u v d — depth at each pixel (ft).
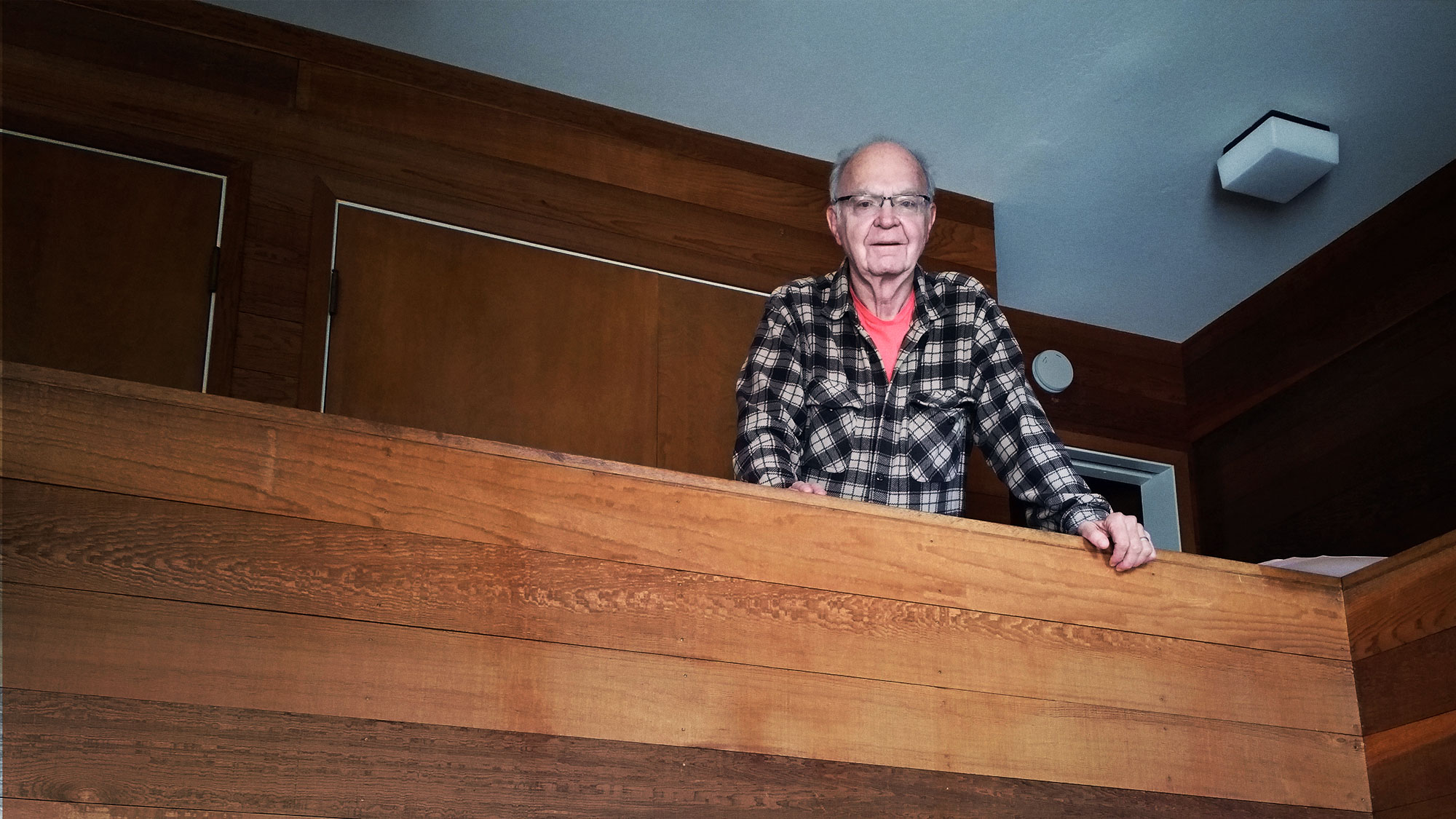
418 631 4.67
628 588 5.03
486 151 10.08
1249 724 5.83
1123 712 5.62
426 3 9.62
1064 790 5.37
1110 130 11.04
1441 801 5.61
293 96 9.52
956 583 5.57
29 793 4.05
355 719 4.48
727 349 10.48
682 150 10.84
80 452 4.51
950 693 5.35
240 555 4.57
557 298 10.02
